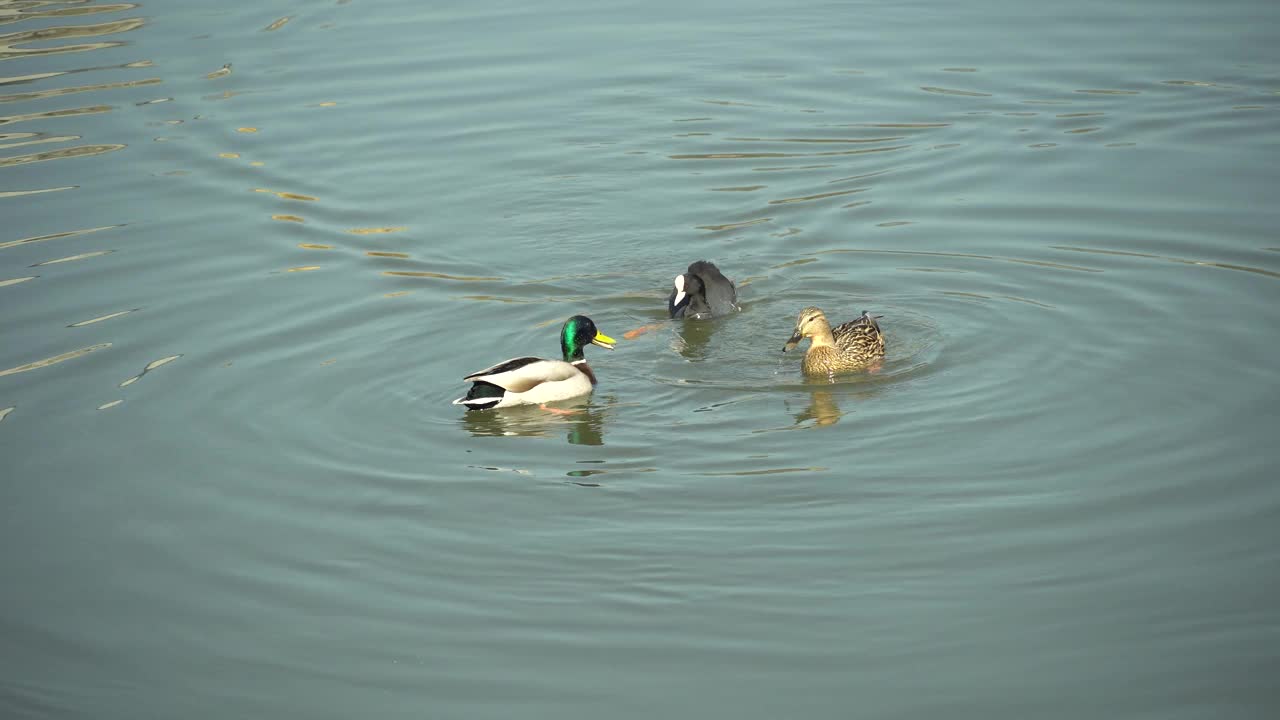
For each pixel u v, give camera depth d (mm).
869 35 30734
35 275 20234
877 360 17766
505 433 16469
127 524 14492
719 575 13453
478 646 12469
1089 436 15703
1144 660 12023
